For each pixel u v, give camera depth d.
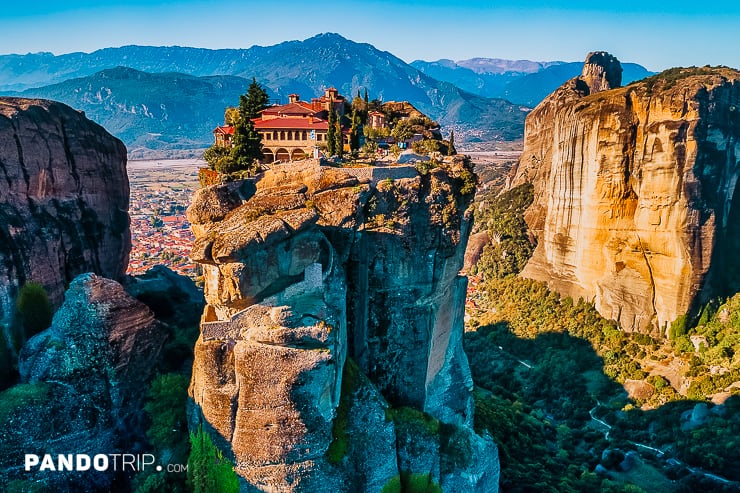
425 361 56.44
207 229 48.66
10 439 44.44
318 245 45.44
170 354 55.31
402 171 54.59
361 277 51.47
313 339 41.22
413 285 54.44
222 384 41.16
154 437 47.31
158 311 67.50
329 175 52.06
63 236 58.75
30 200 55.47
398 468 48.53
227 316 42.62
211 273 43.28
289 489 40.78
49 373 48.25
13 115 53.53
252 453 40.59
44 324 54.25
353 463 44.53
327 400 41.69
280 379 40.09
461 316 64.31
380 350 54.94
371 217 52.44
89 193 63.72
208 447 41.62
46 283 56.00
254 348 40.03
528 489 63.00
